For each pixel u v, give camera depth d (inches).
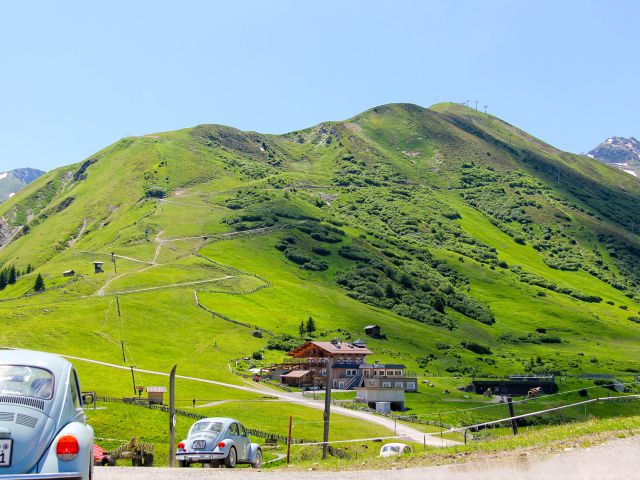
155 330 6117.1
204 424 1090.7
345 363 5807.1
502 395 5629.9
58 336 5556.1
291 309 7790.4
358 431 3516.2
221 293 7677.2
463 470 641.0
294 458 2046.0
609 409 4992.6
